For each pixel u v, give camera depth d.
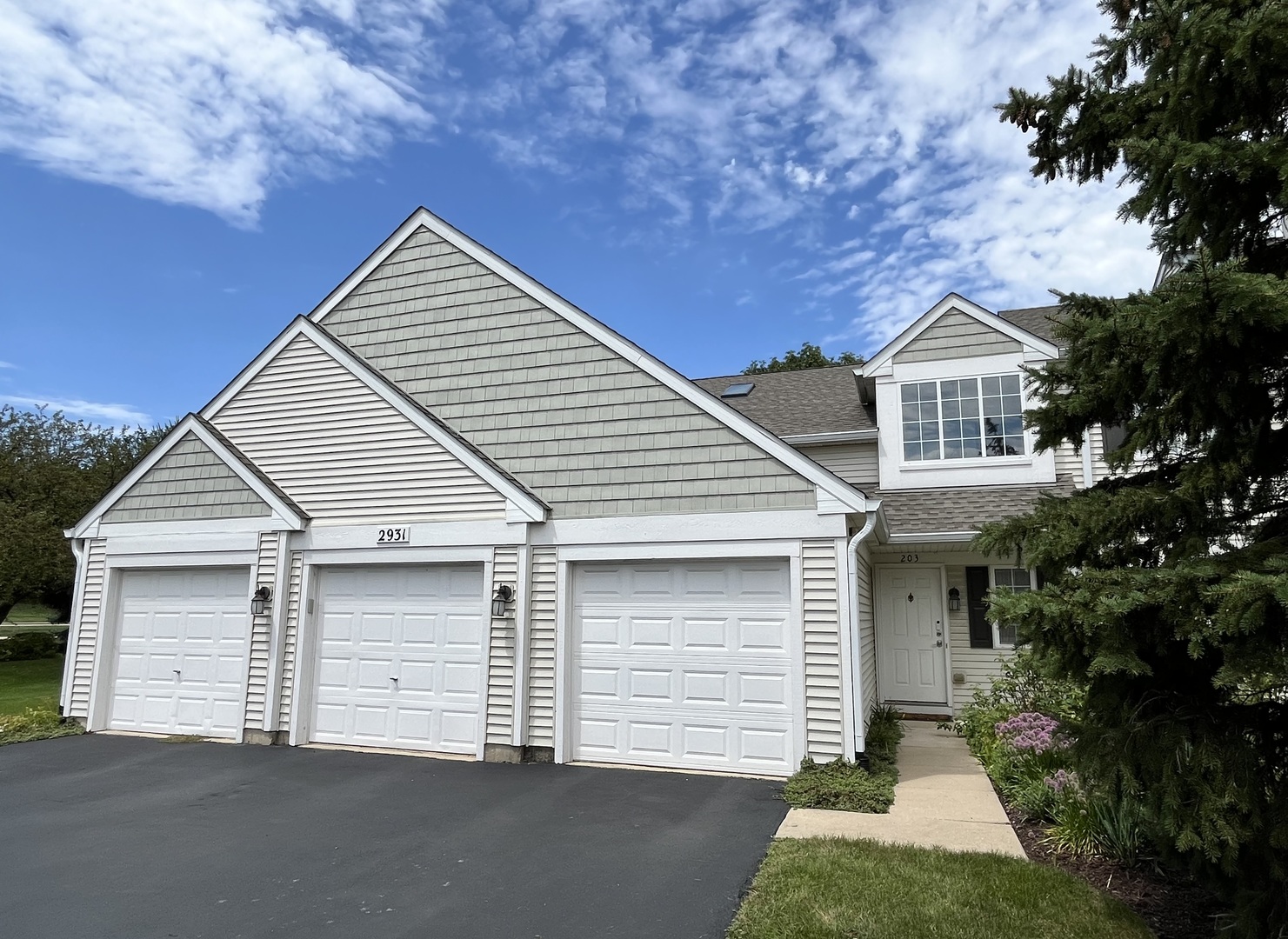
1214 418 3.62
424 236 10.31
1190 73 3.65
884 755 7.91
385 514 9.09
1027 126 4.53
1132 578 3.45
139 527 10.16
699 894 4.50
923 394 12.11
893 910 4.09
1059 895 4.28
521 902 4.41
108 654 10.08
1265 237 3.88
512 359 9.34
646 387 8.54
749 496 7.85
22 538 19.83
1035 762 6.41
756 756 7.50
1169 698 3.63
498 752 8.14
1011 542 4.42
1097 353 3.79
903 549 11.12
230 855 5.33
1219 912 4.11
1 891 4.70
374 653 8.98
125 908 4.44
